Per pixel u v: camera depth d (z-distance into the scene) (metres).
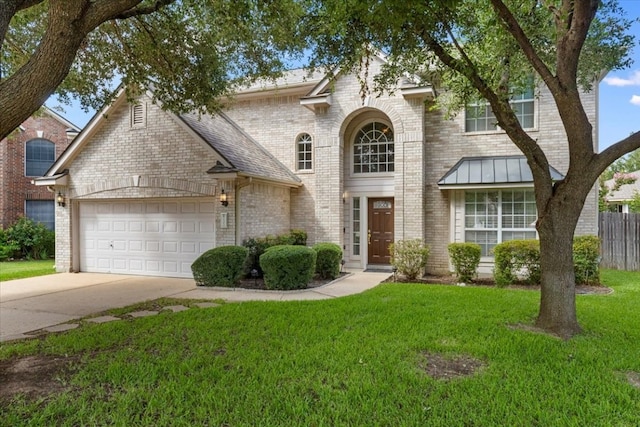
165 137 11.84
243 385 4.14
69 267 13.23
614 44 7.53
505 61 7.07
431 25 5.80
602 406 3.69
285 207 14.17
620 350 5.14
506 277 10.25
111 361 4.81
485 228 12.27
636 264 13.36
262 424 3.40
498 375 4.36
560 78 5.79
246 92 14.93
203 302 8.30
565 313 5.92
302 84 14.48
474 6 6.61
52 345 5.48
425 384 4.14
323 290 9.81
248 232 11.73
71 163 13.18
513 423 3.42
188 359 4.85
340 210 13.45
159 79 9.34
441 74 8.22
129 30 8.78
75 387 4.14
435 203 13.00
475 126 12.73
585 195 5.91
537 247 10.15
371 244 14.21
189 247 11.95
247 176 11.11
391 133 13.79
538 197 6.20
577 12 5.60
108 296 9.12
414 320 6.55
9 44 8.77
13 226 18.98
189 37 8.62
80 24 4.64
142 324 6.42
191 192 11.53
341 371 4.48
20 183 20.70
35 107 4.50
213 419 3.47
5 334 6.17
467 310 7.25
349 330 6.04
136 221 12.65
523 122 12.27
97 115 12.52
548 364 4.69
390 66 7.14
